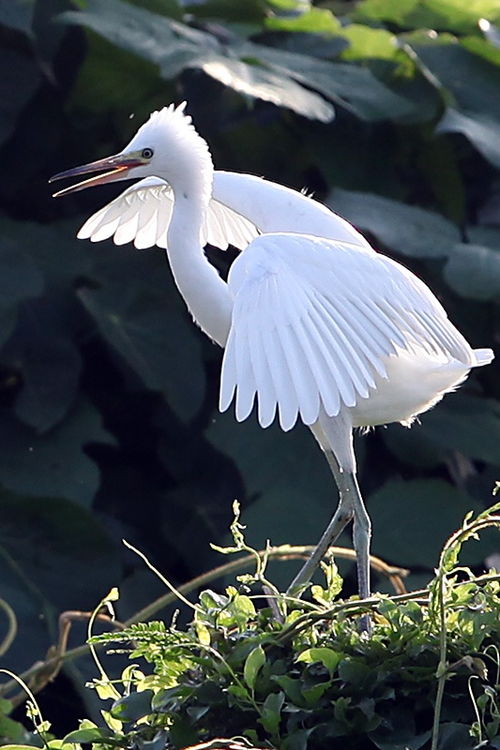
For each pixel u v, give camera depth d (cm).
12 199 1186
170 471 1125
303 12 1255
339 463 741
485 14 1319
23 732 710
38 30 1162
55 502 1018
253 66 1149
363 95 1186
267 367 594
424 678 550
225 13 1262
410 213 1130
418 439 1094
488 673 558
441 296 1170
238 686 551
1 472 1041
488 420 1108
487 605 562
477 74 1248
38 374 1084
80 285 1120
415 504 1059
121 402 1145
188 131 776
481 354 741
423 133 1229
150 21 1139
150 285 1118
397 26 1356
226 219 830
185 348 1100
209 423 1134
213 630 575
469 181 1261
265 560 595
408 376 731
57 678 1002
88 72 1155
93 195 1199
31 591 994
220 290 764
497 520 550
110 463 1137
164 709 565
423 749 548
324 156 1202
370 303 634
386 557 1039
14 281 1084
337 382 590
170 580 1062
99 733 570
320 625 600
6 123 1144
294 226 757
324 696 555
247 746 542
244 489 1117
